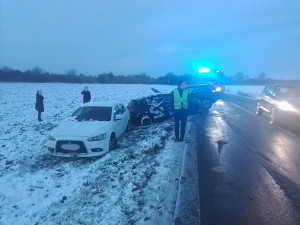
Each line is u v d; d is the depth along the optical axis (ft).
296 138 25.91
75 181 17.92
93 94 99.76
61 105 63.26
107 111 26.58
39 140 28.91
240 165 18.19
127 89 138.10
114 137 25.02
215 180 15.65
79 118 25.82
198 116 39.60
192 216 11.93
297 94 34.04
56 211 14.25
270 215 11.97
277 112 31.32
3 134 32.22
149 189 14.97
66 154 21.62
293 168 17.61
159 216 12.41
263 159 19.44
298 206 12.71
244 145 23.25
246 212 12.23
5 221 13.88
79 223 12.69
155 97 37.55
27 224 13.39
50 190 16.97
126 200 14.07
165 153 20.99
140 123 34.76
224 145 23.21
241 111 45.68
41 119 42.09
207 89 46.60
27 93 105.19
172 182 15.70
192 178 15.90
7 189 17.33
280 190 14.35
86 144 21.43
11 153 24.59
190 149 21.81
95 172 19.04
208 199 13.41
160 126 32.94
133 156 21.26
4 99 79.97
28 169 20.57
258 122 34.81
